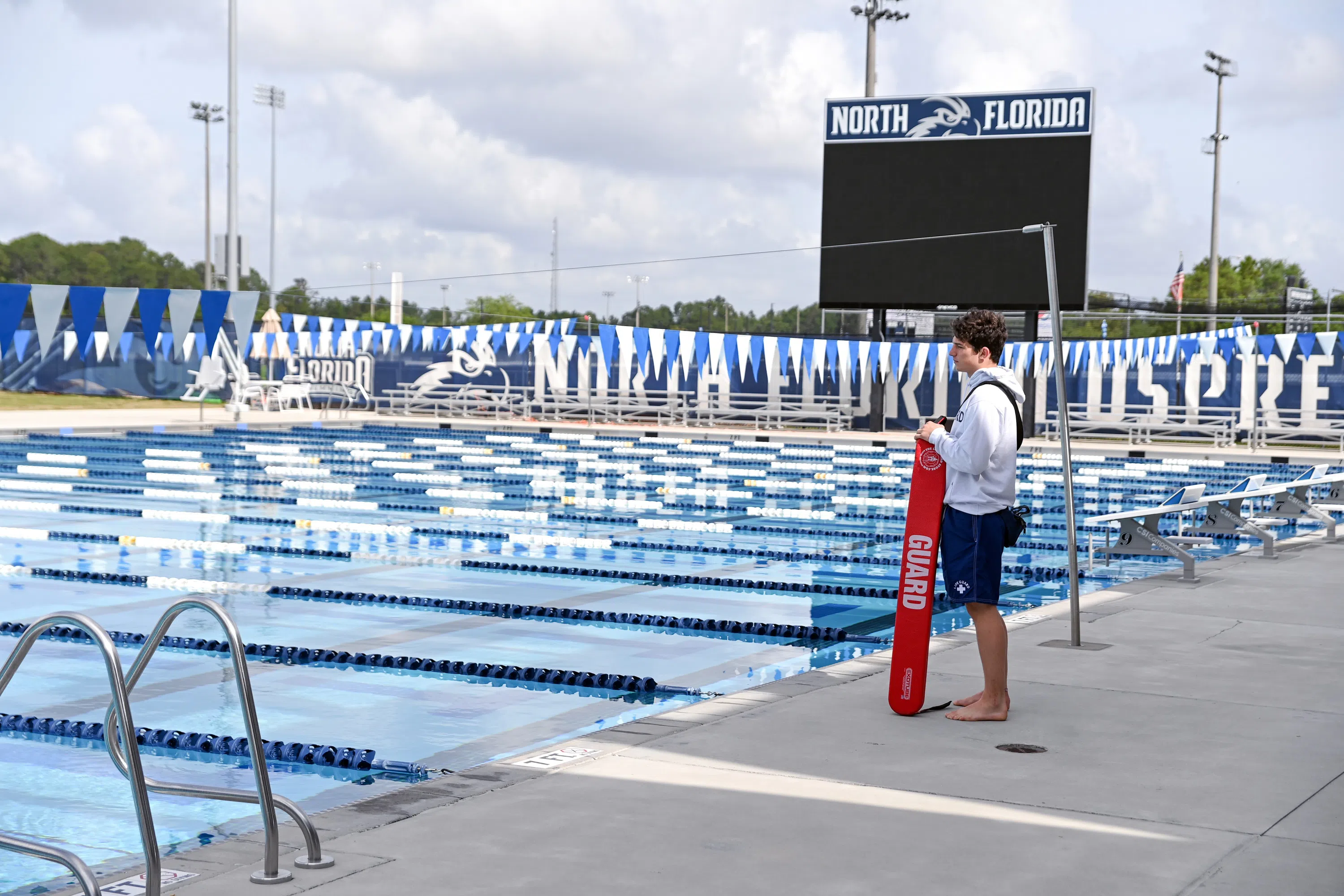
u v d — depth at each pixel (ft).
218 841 11.88
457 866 10.23
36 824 12.83
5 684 9.71
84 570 30.22
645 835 11.04
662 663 21.26
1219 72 157.79
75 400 95.45
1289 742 14.35
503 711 17.85
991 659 15.25
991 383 15.23
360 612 25.58
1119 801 12.10
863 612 26.48
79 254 216.33
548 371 95.55
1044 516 47.14
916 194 76.13
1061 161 73.36
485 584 29.30
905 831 11.18
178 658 21.03
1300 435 79.61
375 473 58.59
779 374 90.74
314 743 16.07
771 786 12.51
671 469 63.98
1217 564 30.07
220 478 53.98
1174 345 62.64
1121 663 18.70
